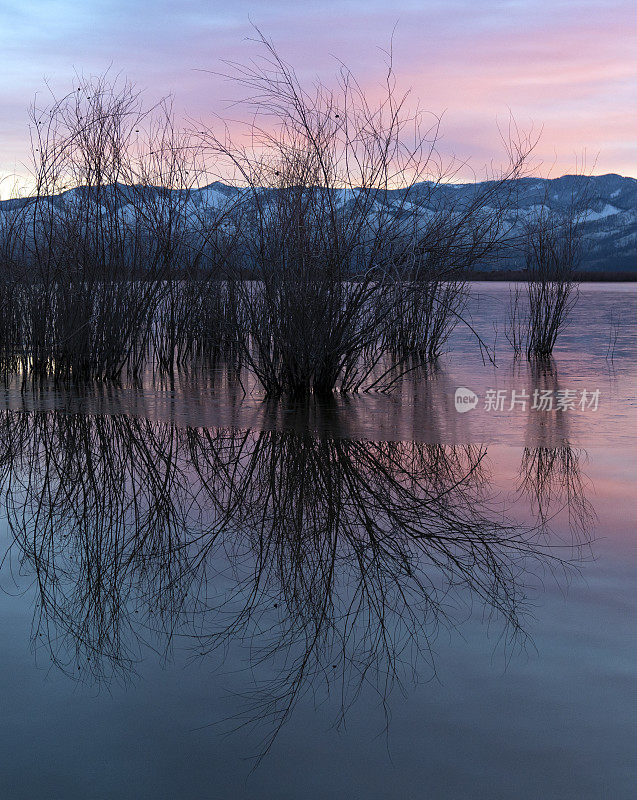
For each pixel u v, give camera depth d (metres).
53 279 7.40
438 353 9.55
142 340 7.84
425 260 6.59
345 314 6.43
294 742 1.78
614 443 4.78
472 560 2.94
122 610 2.57
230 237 7.00
